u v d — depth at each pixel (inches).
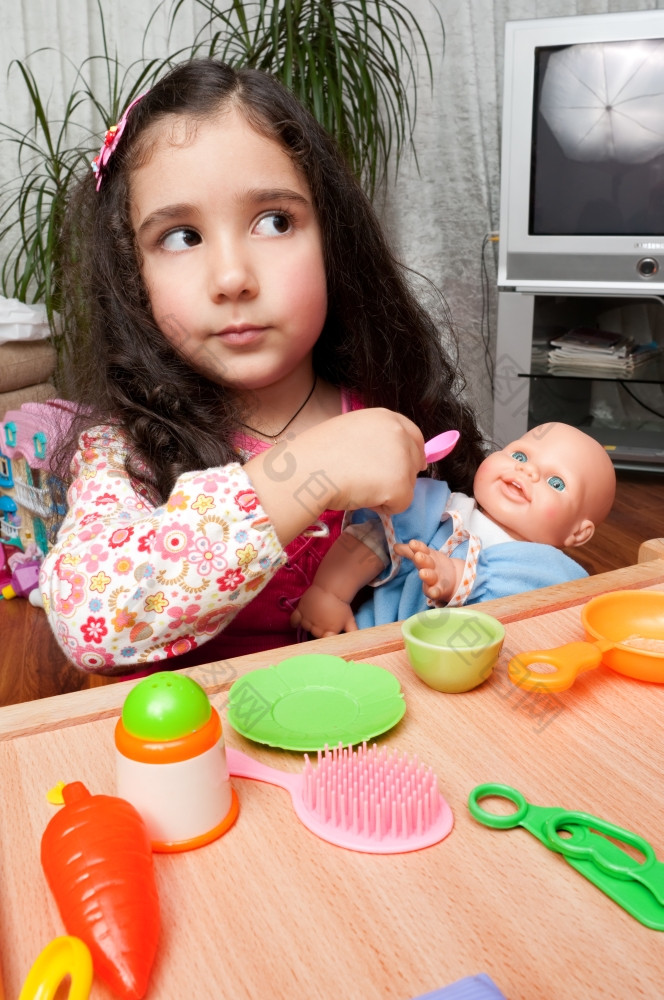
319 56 85.1
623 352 100.7
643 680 19.7
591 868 13.7
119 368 31.5
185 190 26.3
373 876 13.8
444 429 39.6
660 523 85.4
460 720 18.1
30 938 12.7
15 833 14.9
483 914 13.0
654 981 11.8
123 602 22.5
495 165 110.4
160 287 27.6
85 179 35.3
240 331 27.1
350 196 32.8
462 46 106.3
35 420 69.9
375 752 16.8
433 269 113.4
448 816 15.1
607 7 107.6
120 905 12.0
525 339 100.8
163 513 23.2
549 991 11.7
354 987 11.8
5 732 17.6
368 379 35.7
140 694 14.7
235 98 27.8
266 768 16.5
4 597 73.8
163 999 11.7
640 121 91.9
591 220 96.1
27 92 99.7
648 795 15.6
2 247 103.0
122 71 100.8
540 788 15.9
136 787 14.4
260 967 12.1
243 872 13.9
